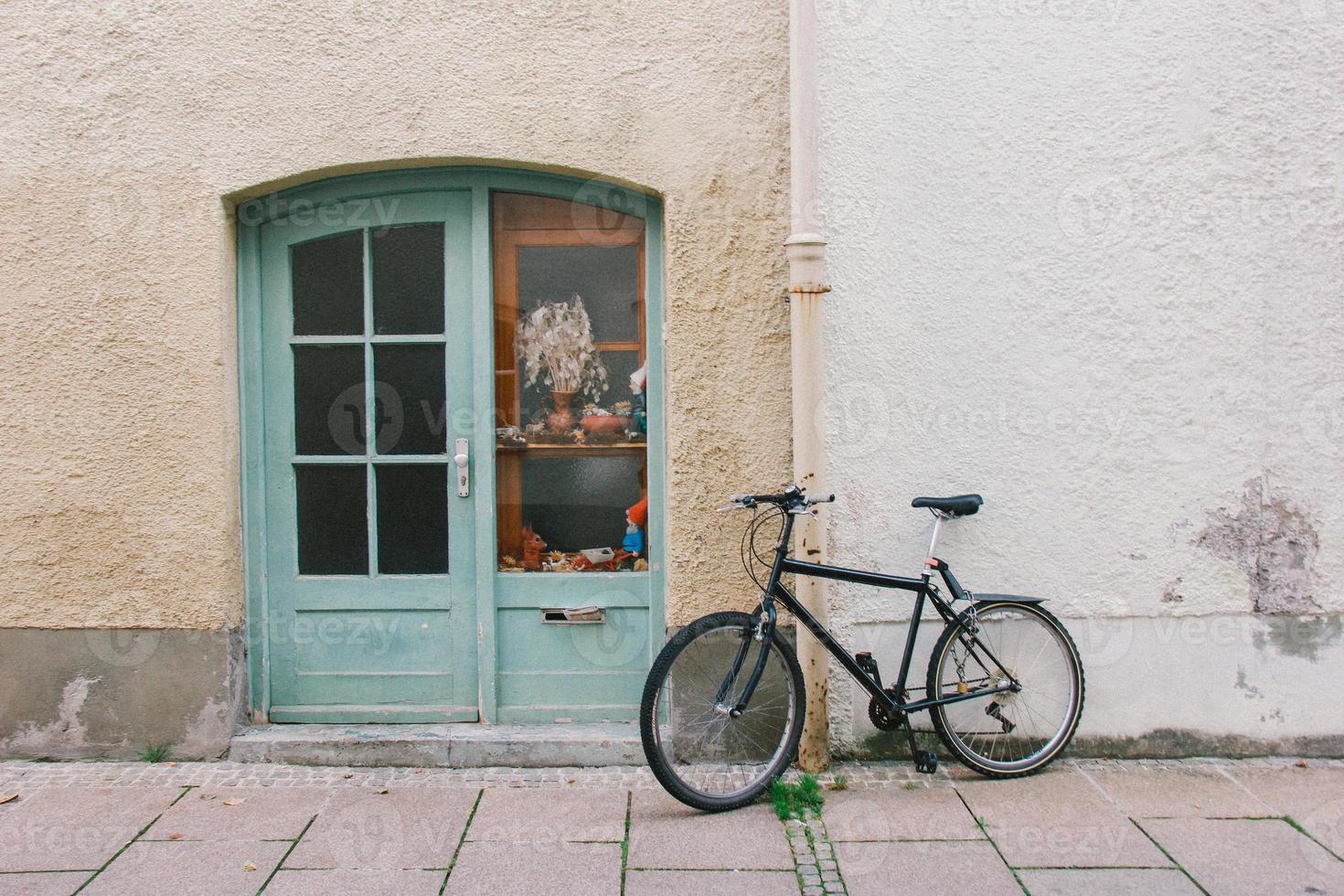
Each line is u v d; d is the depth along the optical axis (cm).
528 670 424
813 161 384
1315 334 405
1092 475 408
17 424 395
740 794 367
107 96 389
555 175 409
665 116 395
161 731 403
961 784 387
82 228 392
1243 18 398
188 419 396
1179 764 407
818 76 395
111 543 398
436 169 410
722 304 398
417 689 423
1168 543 410
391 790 379
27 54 389
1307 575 411
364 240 414
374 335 417
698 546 402
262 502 416
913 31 397
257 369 413
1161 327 404
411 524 422
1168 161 400
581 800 371
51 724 403
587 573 422
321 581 420
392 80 392
